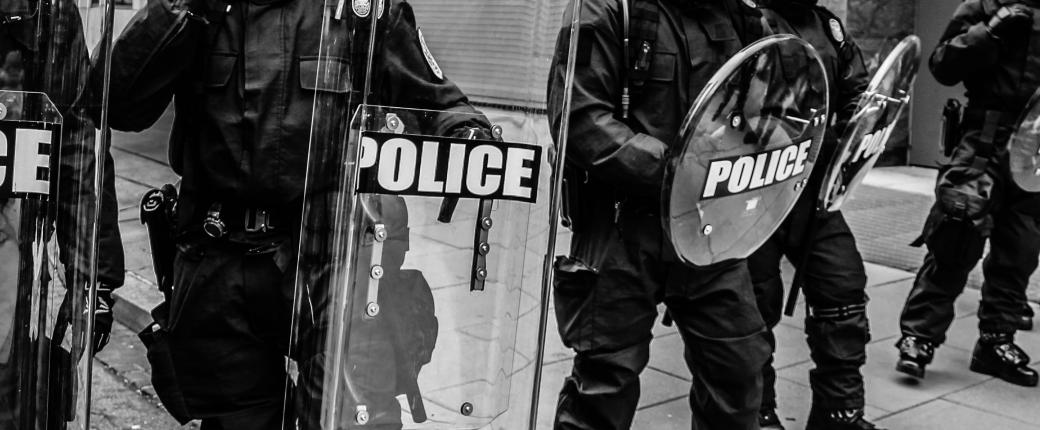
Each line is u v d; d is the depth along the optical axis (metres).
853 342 3.80
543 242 1.83
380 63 1.67
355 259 1.67
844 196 3.57
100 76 1.75
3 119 1.69
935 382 4.88
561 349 4.74
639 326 2.80
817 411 3.90
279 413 2.44
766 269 3.66
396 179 1.68
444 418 1.79
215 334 2.34
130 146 6.07
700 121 2.44
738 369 2.77
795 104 2.66
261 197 2.27
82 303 1.78
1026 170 4.50
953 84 4.74
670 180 2.46
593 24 2.64
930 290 4.86
